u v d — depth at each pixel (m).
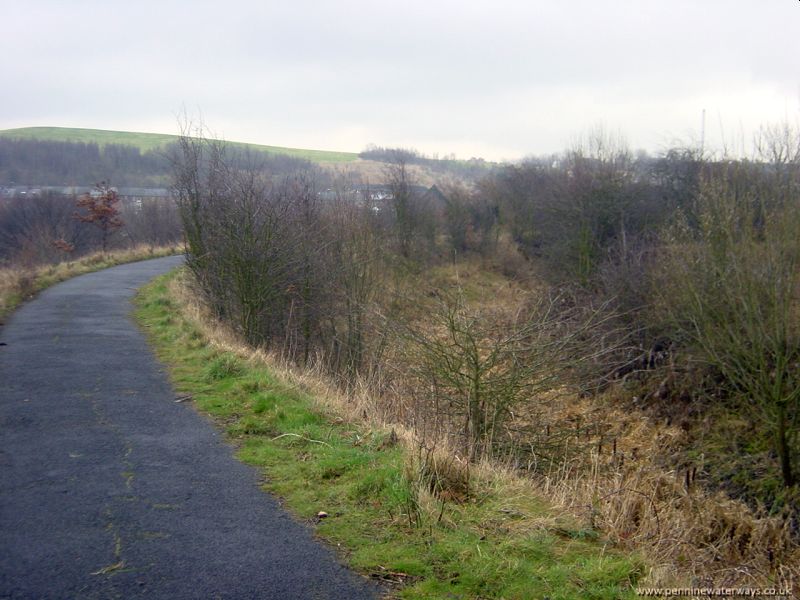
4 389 8.80
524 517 5.29
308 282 15.98
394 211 27.70
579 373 11.21
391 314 13.27
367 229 18.00
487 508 5.39
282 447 6.85
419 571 4.40
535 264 30.19
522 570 4.41
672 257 15.56
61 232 41.62
